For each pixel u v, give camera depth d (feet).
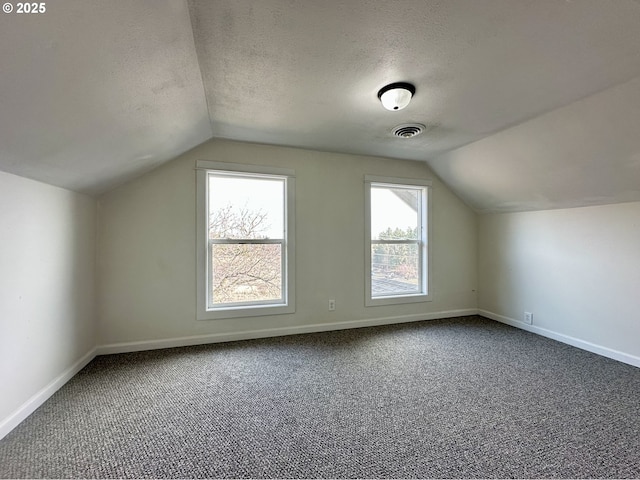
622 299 8.93
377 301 12.47
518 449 5.20
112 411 6.31
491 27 4.83
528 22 4.69
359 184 12.13
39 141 5.19
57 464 4.82
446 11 4.49
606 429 5.74
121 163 7.93
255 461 4.94
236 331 10.61
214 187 10.63
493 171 11.03
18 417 5.84
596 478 4.56
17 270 5.87
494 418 6.11
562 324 10.59
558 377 7.89
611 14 4.48
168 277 9.87
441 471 4.72
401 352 9.58
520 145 9.36
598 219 9.57
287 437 5.53
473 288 14.02
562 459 4.96
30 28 3.25
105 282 9.28
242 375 7.98
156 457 5.01
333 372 8.17
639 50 5.31
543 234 11.27
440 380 7.73
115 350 9.38
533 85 6.57
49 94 4.33
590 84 6.43
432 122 8.65
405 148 11.15
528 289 11.82
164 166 9.82
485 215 13.75
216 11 4.46
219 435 5.58
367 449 5.22
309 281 11.48
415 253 13.50
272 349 9.79
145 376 7.89
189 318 10.10
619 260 9.02
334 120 8.63
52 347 6.98
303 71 6.16
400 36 5.07
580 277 10.05
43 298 6.66
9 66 3.55
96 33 3.84
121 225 9.43
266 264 11.17
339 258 11.88
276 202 11.30
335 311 11.85
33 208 6.34
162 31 4.49
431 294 13.35
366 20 4.69
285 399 6.82
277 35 5.05
